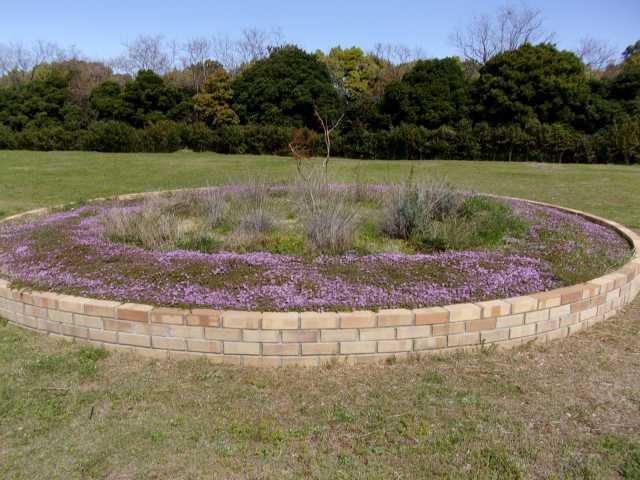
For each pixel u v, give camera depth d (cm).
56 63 3409
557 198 902
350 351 285
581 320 332
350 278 337
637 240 473
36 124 2470
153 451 212
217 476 197
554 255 404
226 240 450
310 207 519
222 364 287
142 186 1066
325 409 242
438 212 514
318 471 199
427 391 256
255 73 2389
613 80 1998
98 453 211
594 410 240
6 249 427
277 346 282
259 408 243
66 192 981
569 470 197
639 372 277
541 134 1800
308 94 2248
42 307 320
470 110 2075
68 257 385
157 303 303
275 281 331
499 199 643
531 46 1991
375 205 620
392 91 2114
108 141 2138
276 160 1769
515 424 228
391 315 282
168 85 2547
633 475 194
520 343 309
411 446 213
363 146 2016
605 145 1720
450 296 315
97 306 299
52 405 246
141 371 280
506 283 337
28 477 197
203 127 2219
